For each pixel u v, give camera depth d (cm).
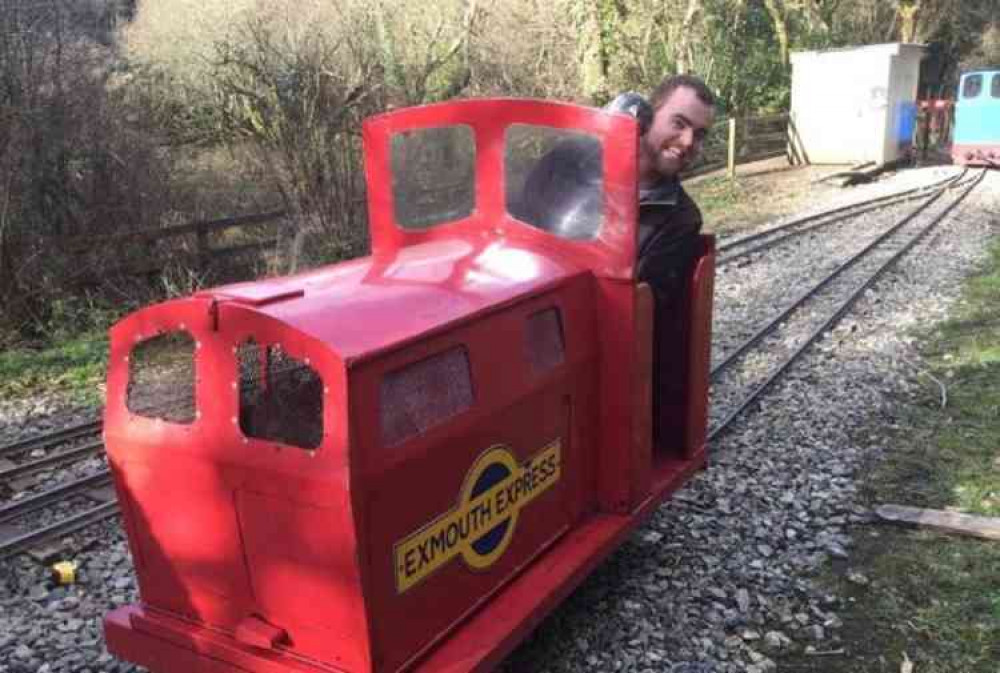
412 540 269
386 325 264
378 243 393
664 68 2052
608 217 347
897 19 3088
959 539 455
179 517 282
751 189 1844
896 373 706
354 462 243
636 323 353
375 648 259
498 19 1728
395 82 1286
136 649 302
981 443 566
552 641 368
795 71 2192
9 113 911
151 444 279
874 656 364
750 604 398
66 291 944
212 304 260
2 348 873
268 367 276
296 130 1119
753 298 951
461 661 278
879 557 440
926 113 2495
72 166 991
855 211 1496
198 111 1327
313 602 262
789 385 684
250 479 261
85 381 773
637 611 390
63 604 411
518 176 359
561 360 336
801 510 486
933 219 1370
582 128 344
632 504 371
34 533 468
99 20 1530
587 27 1842
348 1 1300
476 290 306
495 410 299
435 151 369
